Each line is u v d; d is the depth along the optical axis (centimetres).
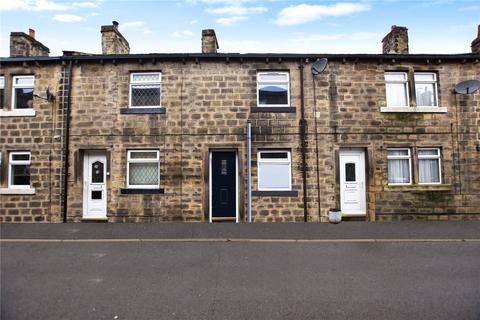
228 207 1095
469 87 1084
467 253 726
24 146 1084
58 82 1104
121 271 623
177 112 1097
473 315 442
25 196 1070
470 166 1099
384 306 470
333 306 472
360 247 777
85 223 1041
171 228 966
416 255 713
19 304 484
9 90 1105
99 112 1095
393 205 1079
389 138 1099
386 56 1101
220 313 453
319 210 1072
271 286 547
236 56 1091
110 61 1103
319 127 1096
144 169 1109
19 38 1140
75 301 493
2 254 732
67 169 1076
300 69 1109
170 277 591
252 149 1087
